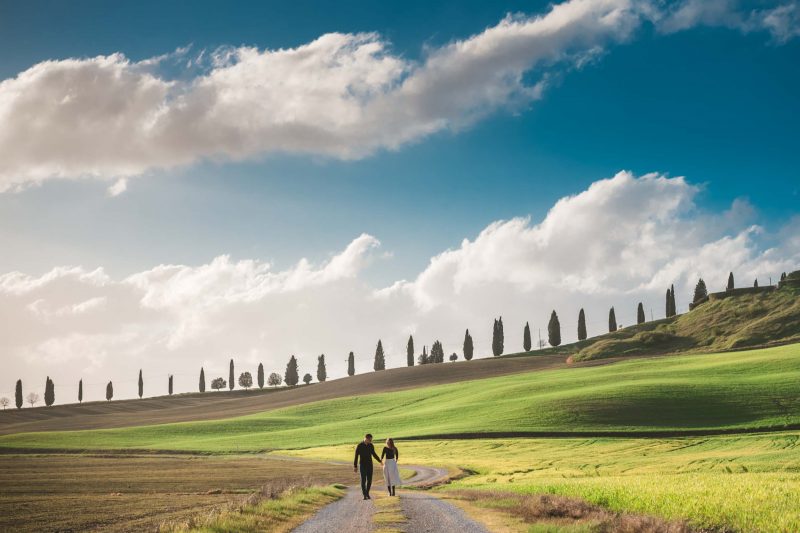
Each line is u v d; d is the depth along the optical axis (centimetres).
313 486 3403
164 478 5738
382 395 17988
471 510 2330
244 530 1878
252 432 14638
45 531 2414
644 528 1720
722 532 1711
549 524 1894
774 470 5325
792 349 15588
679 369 14762
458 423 12056
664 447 8550
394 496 2927
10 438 13875
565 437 10156
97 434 14512
